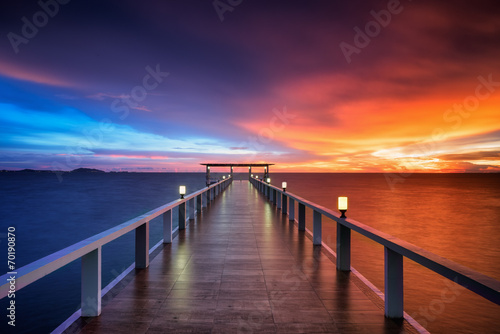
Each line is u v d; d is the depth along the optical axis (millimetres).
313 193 45688
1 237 15547
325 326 2486
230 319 2600
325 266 4137
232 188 21969
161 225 16953
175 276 3701
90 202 31656
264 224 7562
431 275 9461
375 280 8828
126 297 3051
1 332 5730
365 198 39188
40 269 1800
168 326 2467
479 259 12422
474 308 6965
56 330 2379
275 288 3320
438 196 44062
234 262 4324
